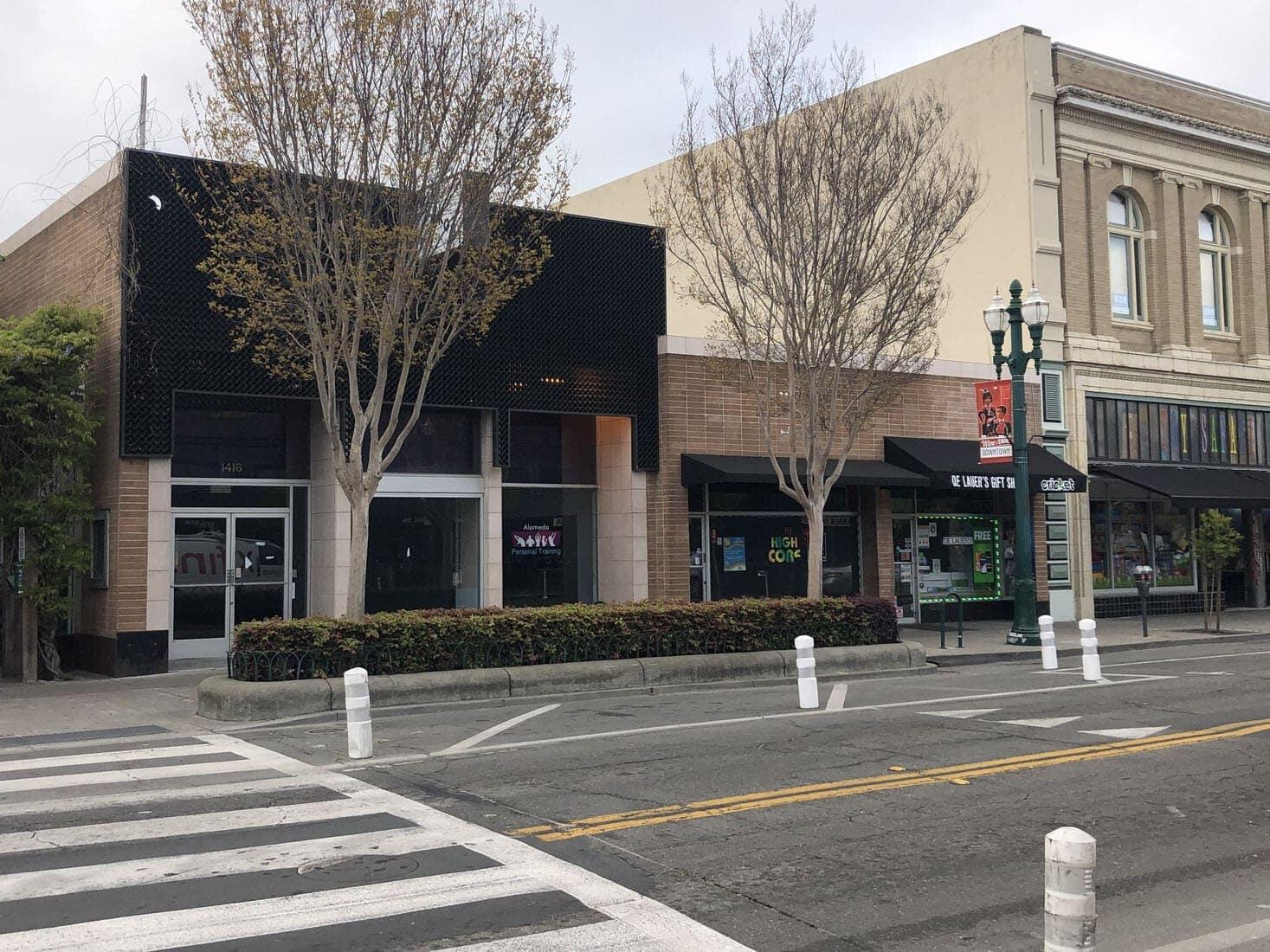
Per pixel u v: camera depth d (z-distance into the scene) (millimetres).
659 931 5633
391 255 14547
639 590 20391
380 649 13789
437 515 19234
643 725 12008
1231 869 6812
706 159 21078
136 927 5695
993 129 27031
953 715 12555
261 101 13750
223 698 12648
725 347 20344
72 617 17719
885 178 17625
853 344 18250
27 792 8883
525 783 9031
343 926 5699
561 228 20016
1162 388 28328
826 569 23125
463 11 14070
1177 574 29125
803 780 9086
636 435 20484
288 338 15992
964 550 25156
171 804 8414
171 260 16578
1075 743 10734
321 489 18266
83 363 16656
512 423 20297
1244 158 30469
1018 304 20766
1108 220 28219
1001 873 6652
